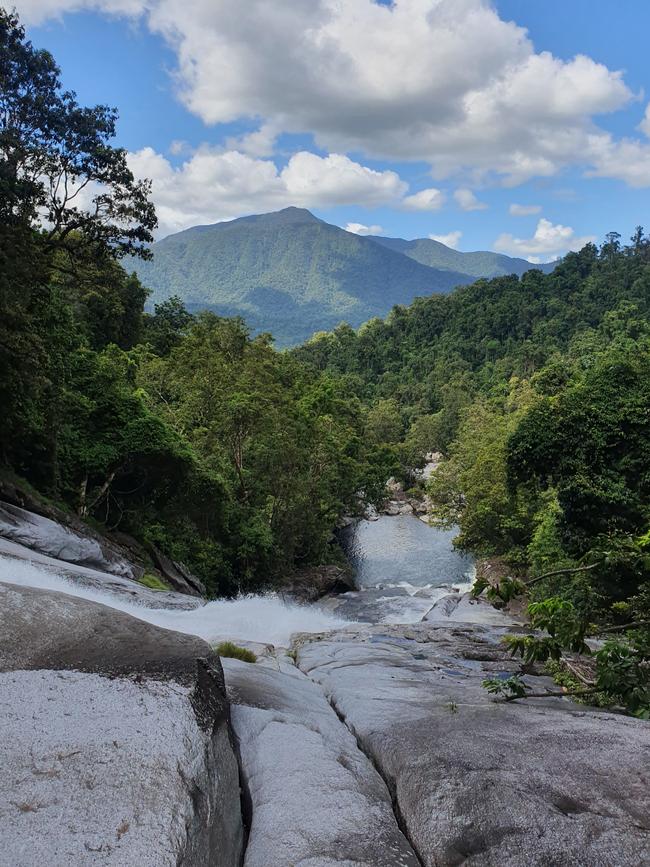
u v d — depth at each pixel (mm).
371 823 3705
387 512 67938
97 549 20250
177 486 28750
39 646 4426
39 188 21484
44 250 24000
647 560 6062
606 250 168125
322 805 3824
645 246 167750
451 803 3631
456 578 41844
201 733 3625
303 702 6234
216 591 31312
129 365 44094
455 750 4312
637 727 4883
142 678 4070
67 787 2902
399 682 7926
